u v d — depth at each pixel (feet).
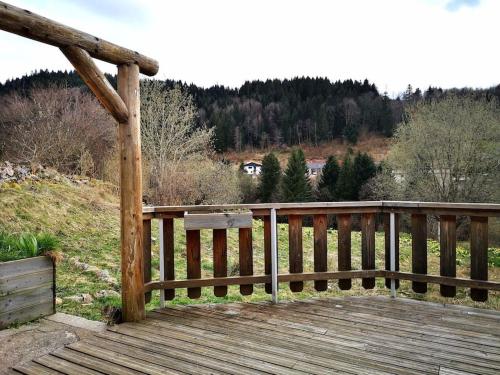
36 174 34.73
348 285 12.33
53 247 10.81
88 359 7.79
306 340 8.71
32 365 7.56
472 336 8.87
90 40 8.69
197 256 11.66
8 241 10.95
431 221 51.11
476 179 53.78
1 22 6.98
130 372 7.21
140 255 10.20
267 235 11.96
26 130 58.59
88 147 59.82
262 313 10.65
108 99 9.29
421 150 56.03
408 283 22.61
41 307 10.30
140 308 10.16
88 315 11.17
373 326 9.57
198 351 8.14
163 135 56.54
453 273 11.18
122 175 10.01
